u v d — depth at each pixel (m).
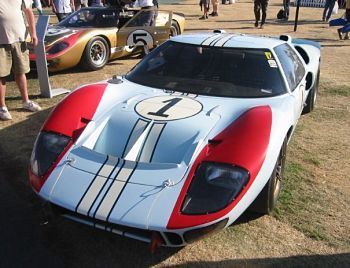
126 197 2.53
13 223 3.16
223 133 2.92
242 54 3.84
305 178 3.99
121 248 2.93
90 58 7.79
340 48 10.66
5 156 4.23
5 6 4.97
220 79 3.67
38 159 2.90
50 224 3.16
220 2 25.42
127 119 3.12
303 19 17.12
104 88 3.60
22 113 5.55
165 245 2.56
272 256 2.91
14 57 5.28
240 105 3.35
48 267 2.74
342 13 19.56
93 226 2.61
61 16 11.44
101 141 3.01
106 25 8.30
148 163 2.73
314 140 4.91
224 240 3.05
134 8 8.81
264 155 2.75
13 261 2.78
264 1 13.79
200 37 4.20
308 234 3.16
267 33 13.02
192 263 2.81
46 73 6.16
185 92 3.57
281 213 3.40
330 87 7.09
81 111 3.21
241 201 2.58
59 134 3.00
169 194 2.52
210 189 2.55
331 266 2.84
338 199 3.66
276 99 3.50
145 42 8.16
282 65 3.91
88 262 2.80
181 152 2.82
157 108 3.24
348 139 4.98
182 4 24.16
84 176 2.69
